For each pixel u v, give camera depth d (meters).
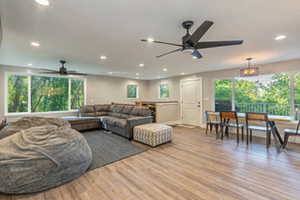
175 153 3.13
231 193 1.82
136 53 3.39
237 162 2.68
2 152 1.83
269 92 4.49
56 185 1.97
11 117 4.86
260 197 1.75
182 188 1.93
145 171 2.37
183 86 6.72
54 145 2.05
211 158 2.86
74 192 1.85
